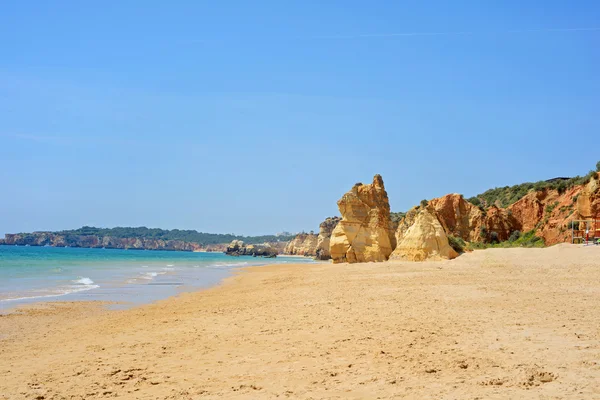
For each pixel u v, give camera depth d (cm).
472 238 7394
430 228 4722
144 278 4806
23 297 2898
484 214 7469
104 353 1327
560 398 793
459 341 1231
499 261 3669
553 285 2359
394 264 4206
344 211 5641
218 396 896
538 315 1542
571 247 3869
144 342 1458
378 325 1491
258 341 1365
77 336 1664
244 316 1870
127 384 1007
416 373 979
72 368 1160
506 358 1054
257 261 12888
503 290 2200
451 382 909
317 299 2250
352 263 5325
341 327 1496
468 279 2761
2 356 1356
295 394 883
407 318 1585
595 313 1563
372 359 1102
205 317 1938
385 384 916
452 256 4581
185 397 900
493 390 852
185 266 7988
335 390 896
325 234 14675
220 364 1134
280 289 3023
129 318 2064
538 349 1113
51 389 988
